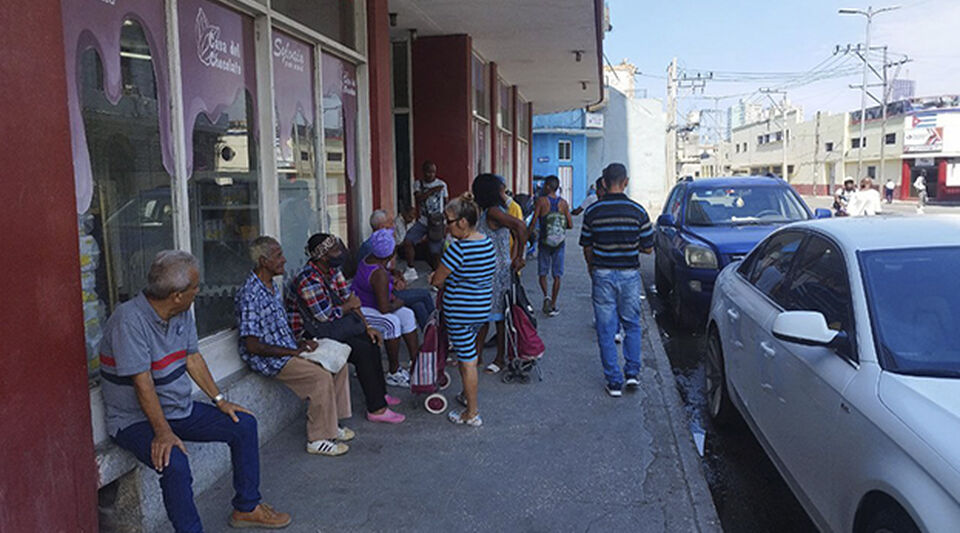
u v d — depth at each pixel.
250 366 4.50
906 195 53.69
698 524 3.73
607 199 5.61
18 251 2.59
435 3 9.32
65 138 2.84
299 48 5.69
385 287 5.70
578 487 4.13
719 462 4.87
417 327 6.40
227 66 4.61
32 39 2.67
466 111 11.37
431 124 11.46
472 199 5.84
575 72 15.51
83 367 2.94
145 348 3.12
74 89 3.31
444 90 11.37
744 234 8.30
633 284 5.66
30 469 2.65
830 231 3.95
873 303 3.20
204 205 4.36
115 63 3.58
